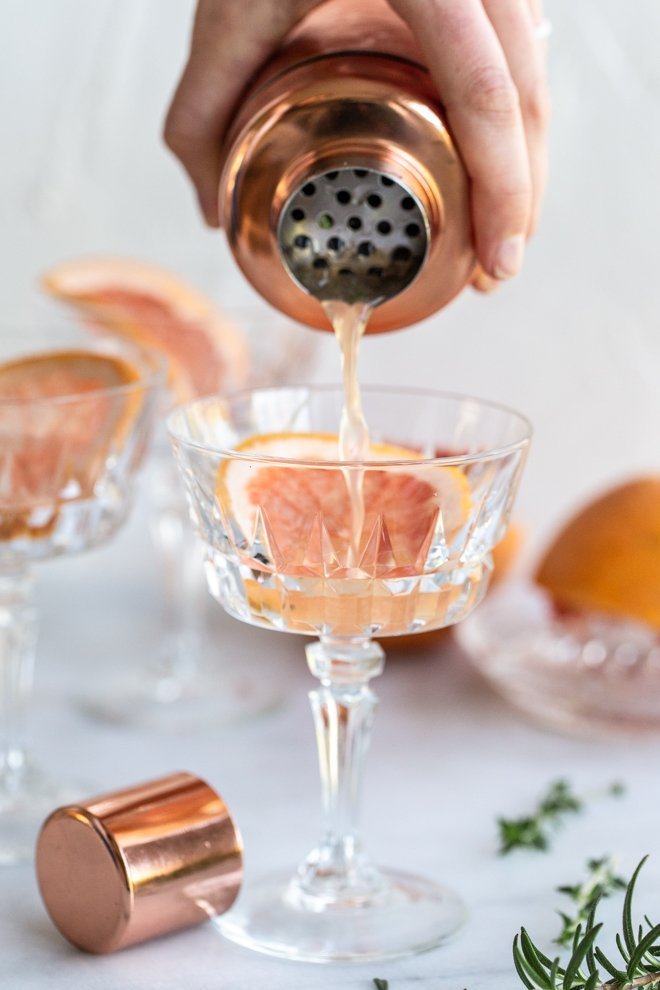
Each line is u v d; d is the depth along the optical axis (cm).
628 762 81
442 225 66
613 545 84
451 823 75
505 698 87
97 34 102
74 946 67
